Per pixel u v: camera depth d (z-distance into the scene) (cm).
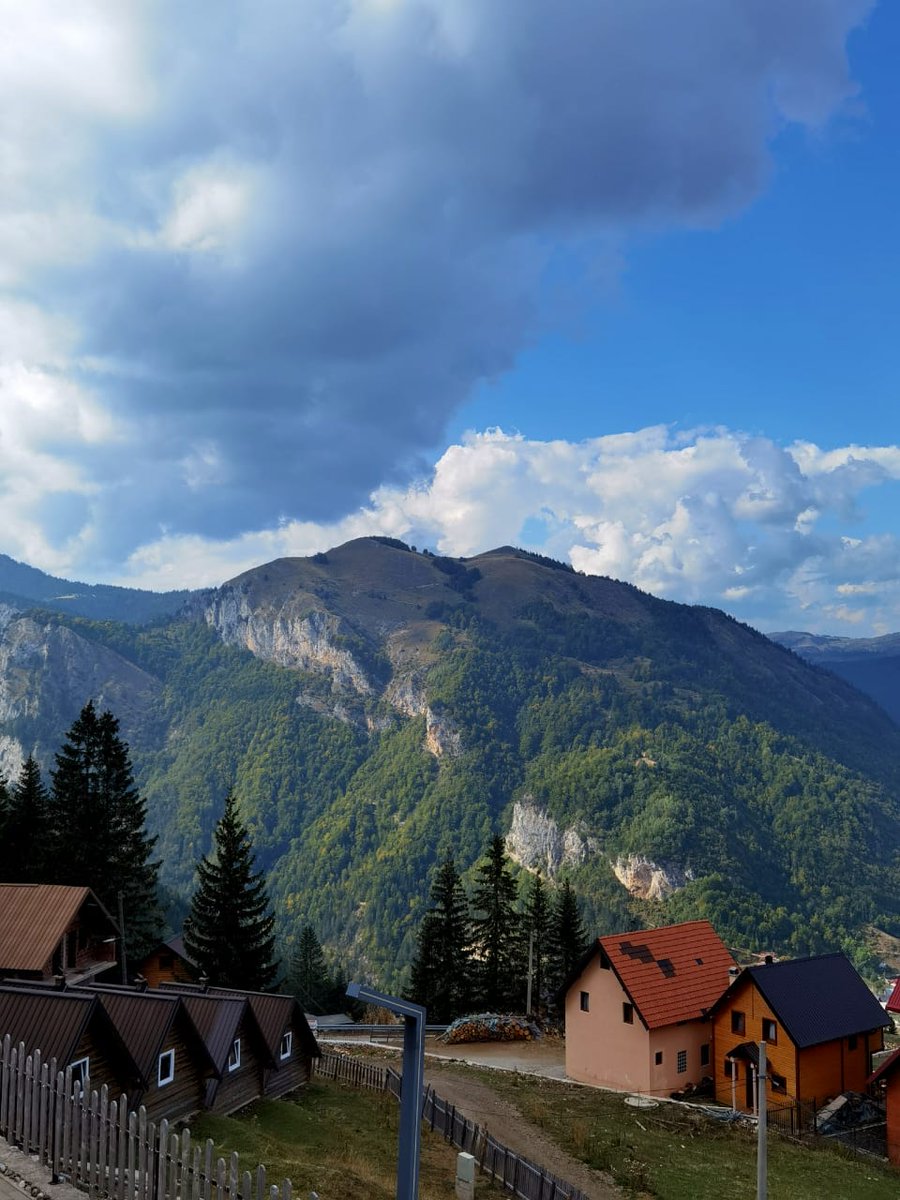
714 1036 5497
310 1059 4412
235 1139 2973
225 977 6631
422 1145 3297
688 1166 3744
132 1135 1598
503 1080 5291
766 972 5262
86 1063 2731
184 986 4188
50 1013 2677
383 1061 5759
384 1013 9419
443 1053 6638
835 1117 4856
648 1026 5400
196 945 6738
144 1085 2916
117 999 3100
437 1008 8919
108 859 7031
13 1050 1839
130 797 7294
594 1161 3581
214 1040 3509
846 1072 5219
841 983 5484
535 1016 7825
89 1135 1659
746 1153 4141
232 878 6769
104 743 7256
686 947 6044
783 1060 5097
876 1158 4406
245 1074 3769
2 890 4647
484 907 9350
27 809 7006
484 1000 9131
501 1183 2891
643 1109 4797
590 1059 5753
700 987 5791
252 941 6788
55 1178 1675
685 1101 5375
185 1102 3225
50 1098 1741
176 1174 1544
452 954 9100
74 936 4647
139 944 7144
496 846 9444
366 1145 3384
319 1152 3134
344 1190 2295
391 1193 2408
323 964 14212
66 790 7069
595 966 5812
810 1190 3641
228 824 6912
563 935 9688
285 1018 4134
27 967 4281
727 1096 5356
